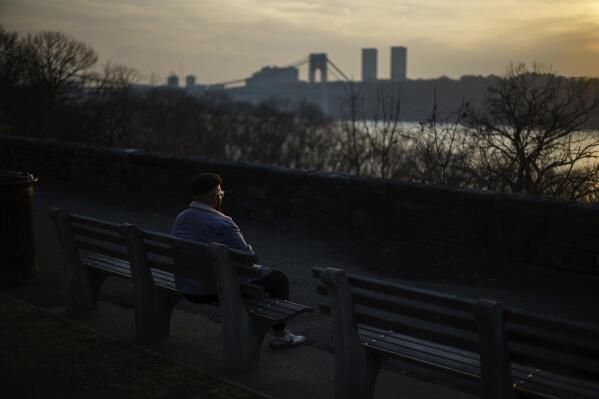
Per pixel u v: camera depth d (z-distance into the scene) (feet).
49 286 20.24
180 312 18.02
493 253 22.57
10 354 13.82
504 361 9.75
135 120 160.25
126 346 14.38
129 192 36.14
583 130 31.53
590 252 20.30
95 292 17.72
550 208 21.04
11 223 19.81
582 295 19.97
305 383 13.24
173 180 33.81
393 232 25.30
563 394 9.48
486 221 22.65
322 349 15.51
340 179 26.73
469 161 33.06
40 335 15.03
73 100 133.80
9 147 43.80
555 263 21.11
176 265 14.49
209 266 13.67
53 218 17.35
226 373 13.58
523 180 32.12
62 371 12.92
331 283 11.51
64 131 121.08
